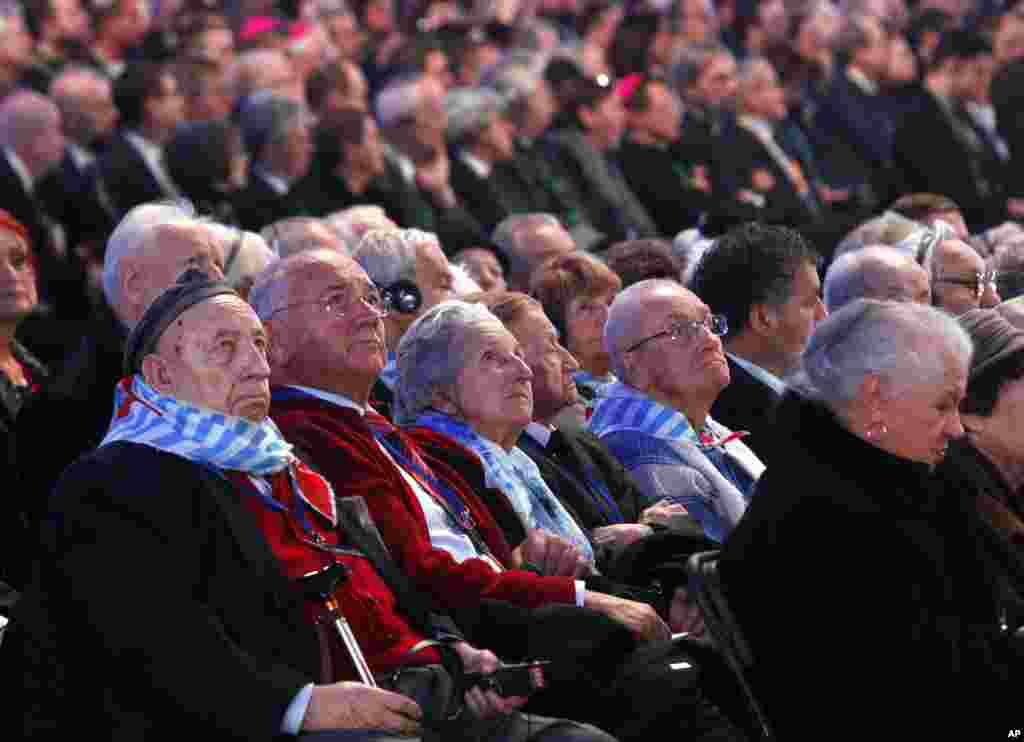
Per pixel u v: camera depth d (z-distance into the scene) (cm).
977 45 3219
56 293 2191
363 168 2348
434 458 1191
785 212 2666
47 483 1202
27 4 3250
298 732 938
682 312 1359
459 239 2100
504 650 1074
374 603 1041
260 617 973
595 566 1232
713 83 3045
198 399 1015
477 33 3428
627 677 1077
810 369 1019
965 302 1605
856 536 970
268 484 1029
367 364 1133
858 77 3244
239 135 2355
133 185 2319
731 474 1384
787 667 981
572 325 1498
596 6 3703
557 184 2656
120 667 941
